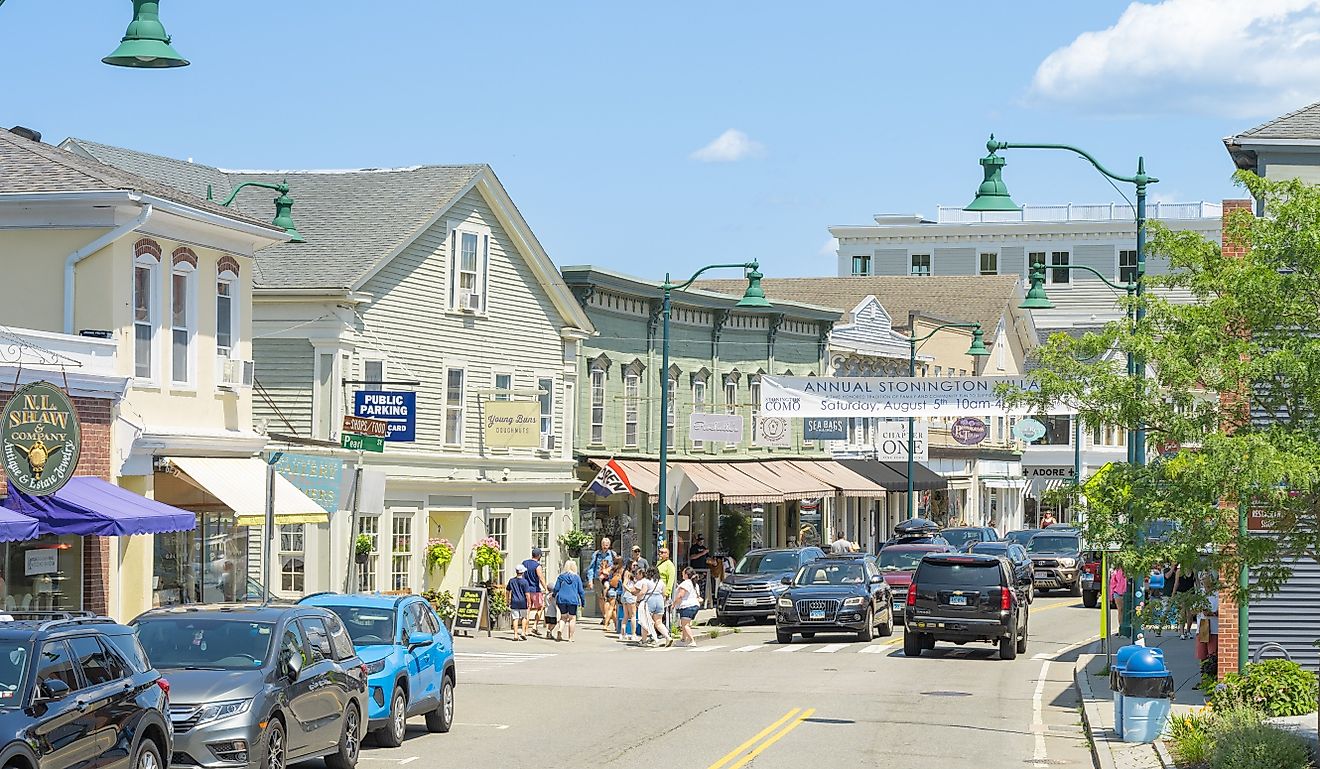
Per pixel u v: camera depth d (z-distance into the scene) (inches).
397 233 1599.4
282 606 755.4
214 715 652.7
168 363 1190.9
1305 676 916.0
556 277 1840.6
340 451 1515.7
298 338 1531.7
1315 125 1055.6
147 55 784.3
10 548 1037.2
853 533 2839.6
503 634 1620.3
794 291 3580.2
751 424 2391.7
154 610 737.6
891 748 870.4
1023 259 4192.9
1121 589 1433.3
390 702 841.5
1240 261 731.4
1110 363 762.8
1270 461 652.7
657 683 1196.5
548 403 1861.5
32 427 944.3
